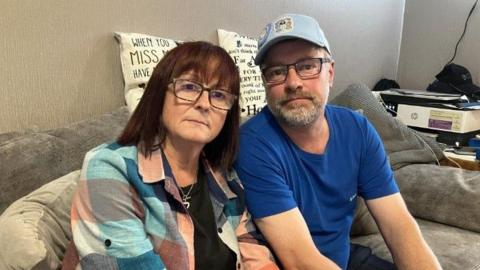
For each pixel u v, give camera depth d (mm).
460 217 1666
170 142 1007
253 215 1141
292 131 1208
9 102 1270
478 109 2352
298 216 1122
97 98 1497
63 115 1410
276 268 1069
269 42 1164
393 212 1291
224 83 998
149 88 984
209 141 1031
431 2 2959
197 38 1811
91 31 1443
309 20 1199
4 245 770
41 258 760
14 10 1247
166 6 1666
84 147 1192
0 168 1016
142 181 916
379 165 1302
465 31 2811
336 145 1253
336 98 2154
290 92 1166
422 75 3074
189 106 960
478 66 2773
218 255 1010
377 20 2896
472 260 1422
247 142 1173
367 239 1646
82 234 833
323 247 1245
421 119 2453
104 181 868
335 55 2611
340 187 1244
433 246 1502
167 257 895
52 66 1358
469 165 2072
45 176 1072
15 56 1267
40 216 853
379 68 3037
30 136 1137
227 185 1118
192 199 1038
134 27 1573
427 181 1793
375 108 2100
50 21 1333
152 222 915
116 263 816
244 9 2004
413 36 3090
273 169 1139
